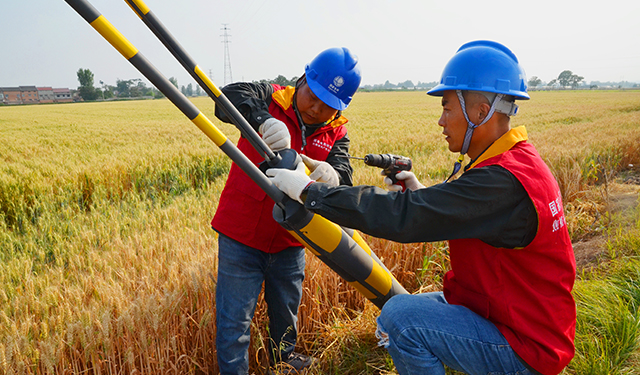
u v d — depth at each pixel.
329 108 2.18
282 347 2.47
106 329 2.18
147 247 3.59
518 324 1.52
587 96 50.38
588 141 9.92
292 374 2.49
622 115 20.30
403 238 1.48
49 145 13.21
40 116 28.67
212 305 2.68
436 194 1.45
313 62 2.20
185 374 2.46
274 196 1.70
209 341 2.61
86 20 1.17
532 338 1.51
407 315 1.65
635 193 5.72
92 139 14.60
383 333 1.80
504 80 1.59
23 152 11.72
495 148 1.61
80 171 7.90
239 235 2.17
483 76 1.60
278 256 2.35
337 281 3.10
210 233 4.18
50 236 4.67
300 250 2.43
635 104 30.83
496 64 1.61
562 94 59.75
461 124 1.69
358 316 2.89
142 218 5.09
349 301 3.26
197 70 1.58
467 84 1.62
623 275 3.28
